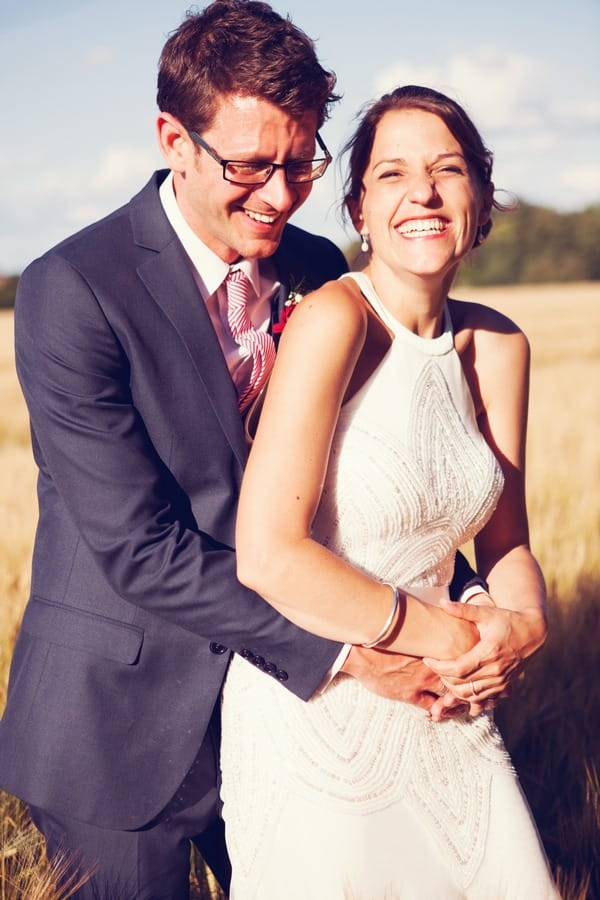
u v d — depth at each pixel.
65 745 2.36
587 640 4.15
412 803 2.12
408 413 2.14
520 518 2.47
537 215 70.56
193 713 2.34
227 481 2.37
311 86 2.21
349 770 2.10
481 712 2.23
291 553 1.99
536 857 2.17
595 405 11.92
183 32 2.24
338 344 2.02
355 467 2.10
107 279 2.27
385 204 2.10
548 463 7.70
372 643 2.06
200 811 2.51
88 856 2.45
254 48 2.17
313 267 2.77
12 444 13.42
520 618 2.21
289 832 2.10
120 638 2.35
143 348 2.28
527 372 2.46
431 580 2.24
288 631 2.12
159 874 2.49
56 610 2.42
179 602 2.19
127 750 2.37
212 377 2.34
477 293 53.19
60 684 2.38
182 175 2.33
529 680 3.79
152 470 2.28
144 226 2.35
